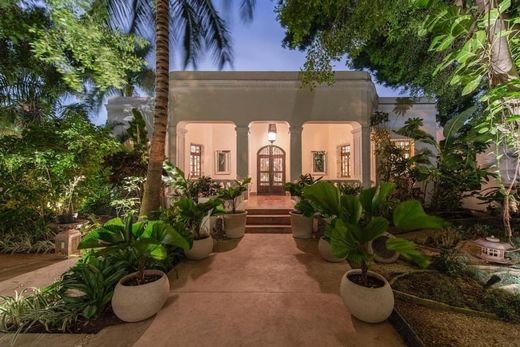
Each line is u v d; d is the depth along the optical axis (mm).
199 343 2113
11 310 2387
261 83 7496
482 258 3934
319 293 2947
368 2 3758
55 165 4914
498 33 1352
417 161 6930
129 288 2381
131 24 7141
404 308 2566
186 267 3730
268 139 10469
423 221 2027
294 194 5094
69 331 2266
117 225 2752
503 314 2355
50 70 7664
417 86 7652
